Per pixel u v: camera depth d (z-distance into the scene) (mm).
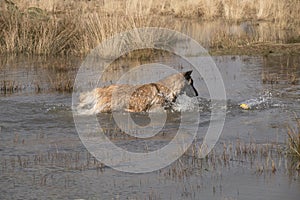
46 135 34562
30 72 56406
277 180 26766
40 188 26156
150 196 25141
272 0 98188
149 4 95125
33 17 74938
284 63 59312
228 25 90062
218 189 25922
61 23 72750
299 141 30016
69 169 28656
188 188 26125
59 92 46938
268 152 30688
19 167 28875
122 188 26203
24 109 40750
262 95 44781
